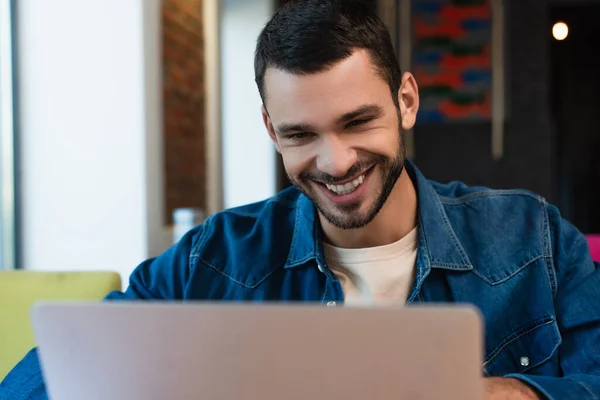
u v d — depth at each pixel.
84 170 2.94
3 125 2.92
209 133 4.05
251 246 1.35
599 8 5.24
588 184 5.85
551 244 1.28
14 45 2.93
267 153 5.00
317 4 1.04
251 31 4.98
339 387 0.66
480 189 1.38
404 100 1.19
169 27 3.40
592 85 5.74
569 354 1.17
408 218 1.26
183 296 1.34
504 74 4.85
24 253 2.97
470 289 1.24
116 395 0.72
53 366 0.73
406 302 1.24
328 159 1.04
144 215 2.91
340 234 1.25
